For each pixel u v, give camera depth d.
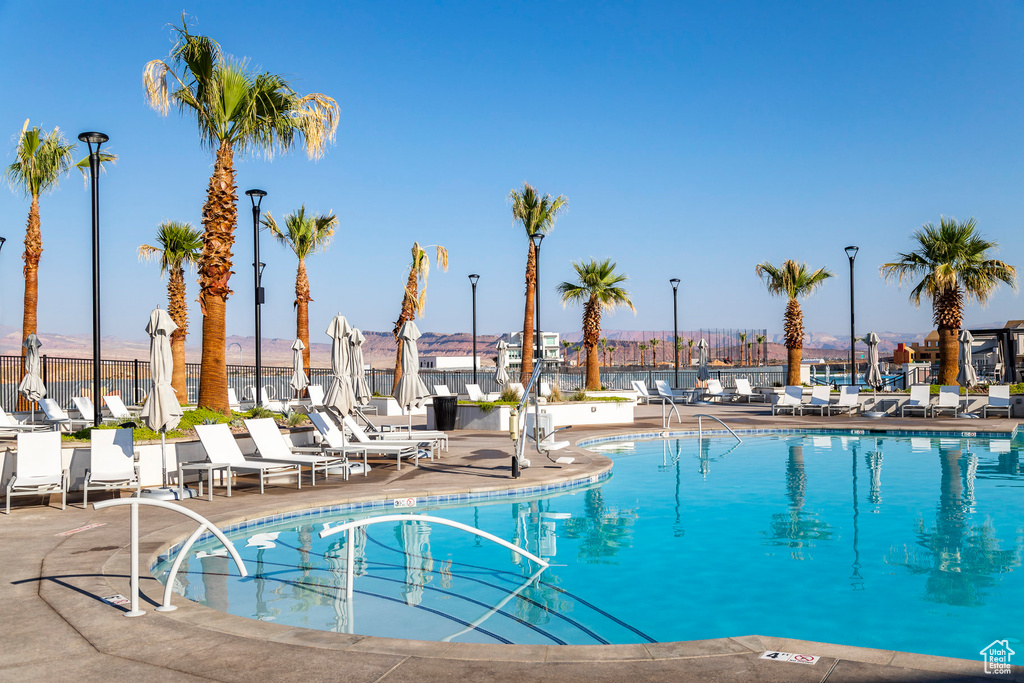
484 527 9.00
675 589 6.51
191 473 11.33
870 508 9.98
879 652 3.98
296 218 31.19
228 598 6.11
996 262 25.30
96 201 11.98
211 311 15.05
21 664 4.06
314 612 5.78
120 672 3.94
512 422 11.62
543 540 8.34
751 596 6.30
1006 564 7.21
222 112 14.92
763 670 3.77
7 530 7.76
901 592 6.36
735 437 19.08
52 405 18.38
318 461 11.07
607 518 9.50
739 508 10.08
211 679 3.83
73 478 10.38
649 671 3.82
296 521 9.18
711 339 115.69
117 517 8.47
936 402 22.70
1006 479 12.23
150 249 27.48
